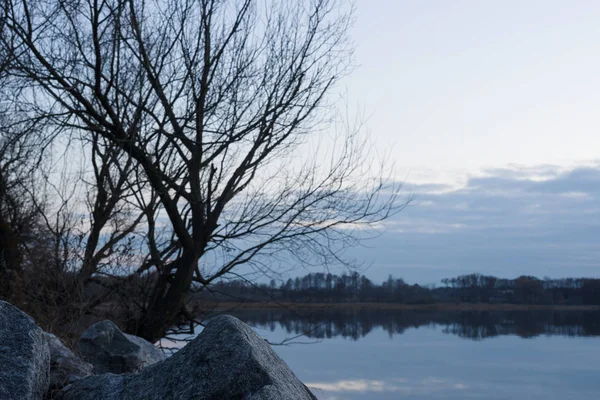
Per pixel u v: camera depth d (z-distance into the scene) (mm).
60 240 13117
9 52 11312
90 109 11945
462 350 22781
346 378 15125
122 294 12914
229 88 12812
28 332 4754
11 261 12836
